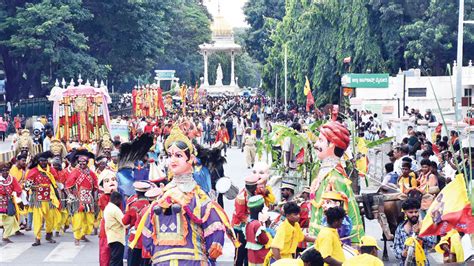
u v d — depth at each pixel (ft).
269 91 307.99
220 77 442.09
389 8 200.54
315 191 46.68
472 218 35.22
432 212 36.42
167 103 222.89
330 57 213.05
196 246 39.09
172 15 298.35
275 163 63.77
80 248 68.90
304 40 219.20
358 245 44.98
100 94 112.06
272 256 45.21
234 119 191.83
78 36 232.12
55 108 111.86
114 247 55.11
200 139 138.82
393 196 57.36
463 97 147.54
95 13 255.70
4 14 230.27
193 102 280.31
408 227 48.93
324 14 212.84
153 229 39.37
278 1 395.55
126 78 324.80
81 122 111.86
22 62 244.01
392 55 205.36
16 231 75.15
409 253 46.42
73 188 70.64
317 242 39.09
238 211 52.13
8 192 71.20
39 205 70.79
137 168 63.72
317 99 217.97
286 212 43.65
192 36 410.52
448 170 72.02
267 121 172.35
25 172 76.07
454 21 199.11
